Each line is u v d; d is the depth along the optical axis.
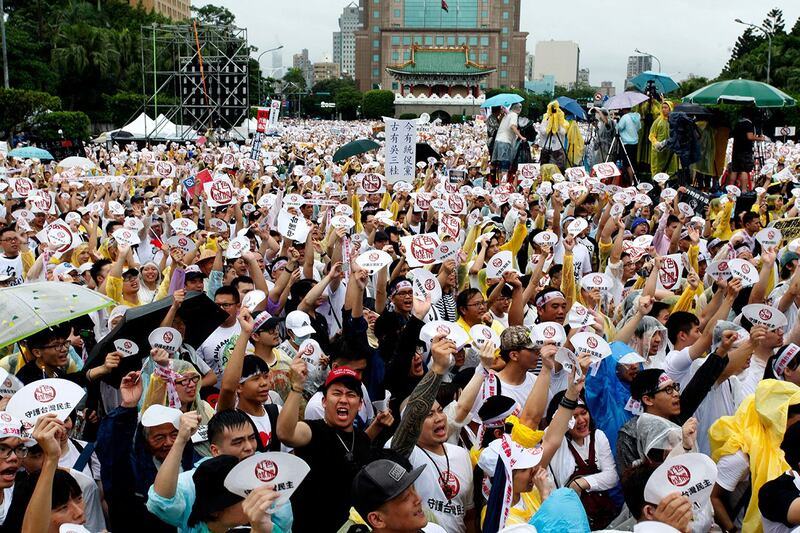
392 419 6.30
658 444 5.82
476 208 16.66
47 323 6.64
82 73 75.44
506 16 176.25
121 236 10.16
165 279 10.17
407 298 8.70
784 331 8.54
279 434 5.57
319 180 20.83
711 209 17.45
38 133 46.97
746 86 21.45
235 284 9.33
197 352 8.02
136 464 5.56
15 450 5.03
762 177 23.05
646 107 23.52
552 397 7.27
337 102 132.75
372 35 183.00
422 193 15.36
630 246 11.31
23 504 4.91
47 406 5.07
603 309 10.64
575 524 4.28
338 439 5.76
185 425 4.87
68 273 9.90
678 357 7.60
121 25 95.94
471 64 148.38
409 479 4.39
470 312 8.12
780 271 11.35
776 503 5.39
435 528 4.71
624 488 5.24
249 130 53.06
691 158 21.27
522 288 9.36
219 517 4.77
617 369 7.12
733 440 6.03
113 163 29.61
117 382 6.80
